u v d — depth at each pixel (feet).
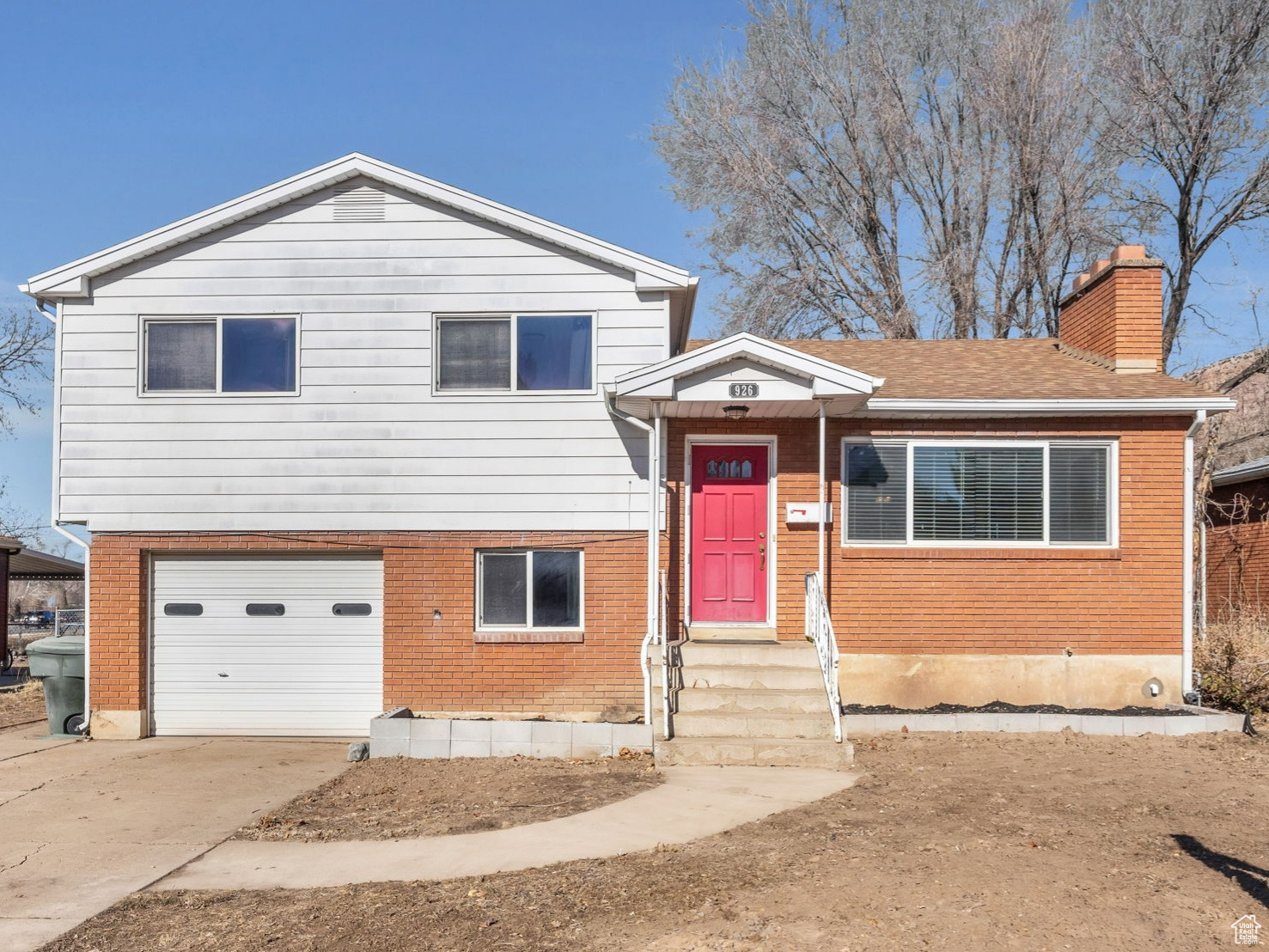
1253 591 65.57
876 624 40.73
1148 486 40.98
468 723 35.47
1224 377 82.02
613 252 40.70
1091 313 47.42
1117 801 27.58
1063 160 77.15
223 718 41.42
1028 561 40.86
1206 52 70.44
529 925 19.58
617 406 38.68
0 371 118.32
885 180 87.25
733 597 41.34
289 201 41.45
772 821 26.48
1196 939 18.19
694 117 86.63
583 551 40.75
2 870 23.76
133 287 41.37
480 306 41.16
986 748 34.68
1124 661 40.57
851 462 41.37
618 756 34.78
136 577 41.06
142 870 23.68
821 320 88.63
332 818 28.04
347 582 41.60
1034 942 18.08
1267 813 26.32
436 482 40.96
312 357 41.22
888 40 84.48
